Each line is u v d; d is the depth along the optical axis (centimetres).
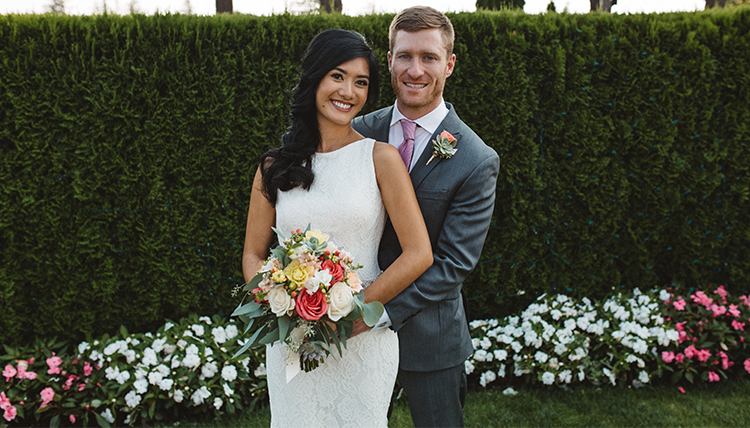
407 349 179
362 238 154
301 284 128
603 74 312
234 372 267
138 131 284
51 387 262
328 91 150
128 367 267
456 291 187
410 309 158
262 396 278
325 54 149
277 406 160
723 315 314
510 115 304
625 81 313
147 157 288
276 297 131
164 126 286
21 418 262
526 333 297
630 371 302
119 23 278
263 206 165
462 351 186
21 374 260
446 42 181
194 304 303
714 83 322
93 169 283
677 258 337
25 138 277
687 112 321
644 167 324
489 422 265
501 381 306
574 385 300
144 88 282
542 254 324
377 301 143
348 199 150
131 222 290
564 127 313
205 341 279
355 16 301
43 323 292
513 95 303
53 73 275
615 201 322
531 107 308
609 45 311
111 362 265
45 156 280
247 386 280
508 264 319
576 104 312
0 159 276
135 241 295
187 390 264
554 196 317
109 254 293
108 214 289
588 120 313
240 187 295
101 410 263
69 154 282
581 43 309
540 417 269
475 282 320
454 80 299
